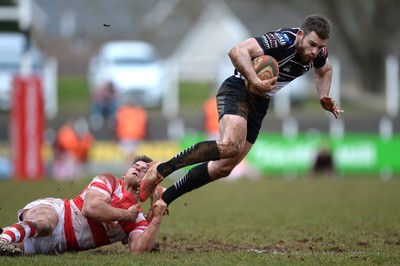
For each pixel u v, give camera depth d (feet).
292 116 416.67
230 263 86.38
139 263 85.25
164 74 438.81
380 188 207.51
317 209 157.48
